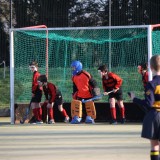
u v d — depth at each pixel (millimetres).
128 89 34562
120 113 27688
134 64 37531
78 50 38219
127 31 35969
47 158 17062
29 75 32812
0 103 37344
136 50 37500
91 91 27438
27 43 33094
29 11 45750
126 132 23406
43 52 33719
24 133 23344
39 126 26250
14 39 32844
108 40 32594
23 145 19844
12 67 28094
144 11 46344
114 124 27016
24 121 27859
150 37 27422
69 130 24297
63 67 37562
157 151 14266
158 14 46500
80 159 16797
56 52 38000
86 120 27625
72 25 48406
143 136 14086
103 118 28484
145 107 13945
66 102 29938
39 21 45938
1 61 43312
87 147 19172
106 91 27375
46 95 27812
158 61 14109
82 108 28453
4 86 40656
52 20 46125
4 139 21469
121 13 45875
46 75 29109
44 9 45969
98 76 35906
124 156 17266
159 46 29891
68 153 17938
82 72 27297
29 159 16938
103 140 20891
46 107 28312
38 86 27438
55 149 18812
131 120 28312
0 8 46531
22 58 33062
